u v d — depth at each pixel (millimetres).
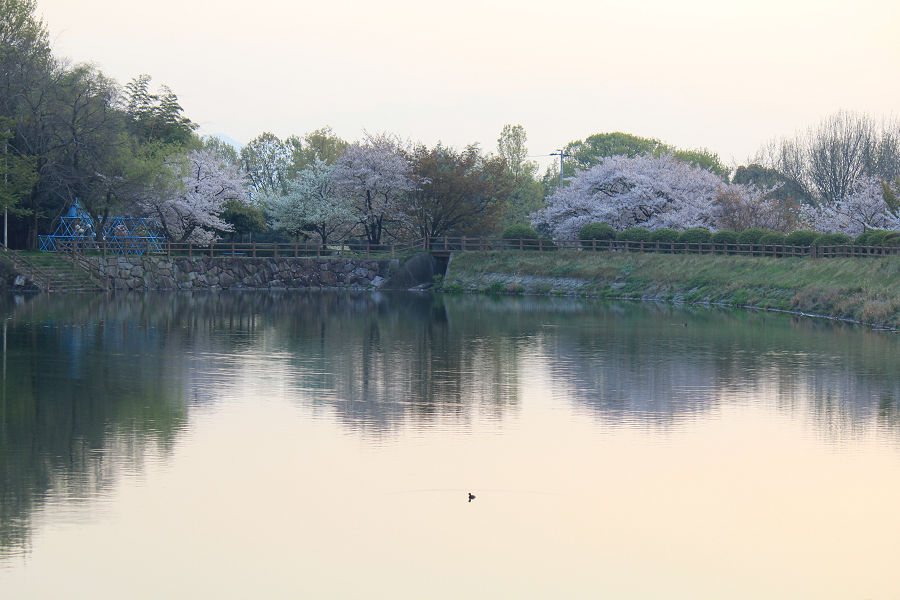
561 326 42375
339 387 25375
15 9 58906
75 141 58219
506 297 63188
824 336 38312
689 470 17641
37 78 58188
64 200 61125
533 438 19812
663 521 15086
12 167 55750
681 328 41562
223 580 12695
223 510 15195
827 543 14297
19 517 14688
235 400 23375
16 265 56188
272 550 13703
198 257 65062
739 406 23234
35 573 12750
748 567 13430
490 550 13898
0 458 17703
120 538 13977
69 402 22750
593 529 14750
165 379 26188
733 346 34844
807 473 17531
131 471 17094
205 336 36344
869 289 47188
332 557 13547
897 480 17141
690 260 63531
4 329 37031
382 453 18516
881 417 22062
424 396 24219
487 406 23047
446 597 12391
